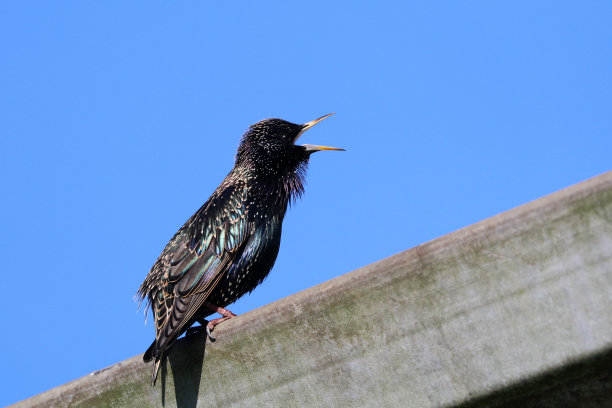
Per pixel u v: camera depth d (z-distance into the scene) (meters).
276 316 6.14
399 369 5.74
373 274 5.89
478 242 5.67
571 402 5.57
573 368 5.34
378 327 5.84
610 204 5.45
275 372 6.09
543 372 5.39
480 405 5.59
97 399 6.61
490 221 5.68
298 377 6.01
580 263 5.43
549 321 5.43
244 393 6.16
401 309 5.79
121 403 6.55
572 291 5.41
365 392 5.80
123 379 6.58
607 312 5.31
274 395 6.07
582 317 5.36
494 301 5.58
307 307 6.05
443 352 5.64
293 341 6.07
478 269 5.65
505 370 5.47
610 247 5.39
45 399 6.70
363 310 5.89
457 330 5.63
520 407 5.62
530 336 5.45
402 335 5.77
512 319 5.52
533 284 5.51
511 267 5.57
